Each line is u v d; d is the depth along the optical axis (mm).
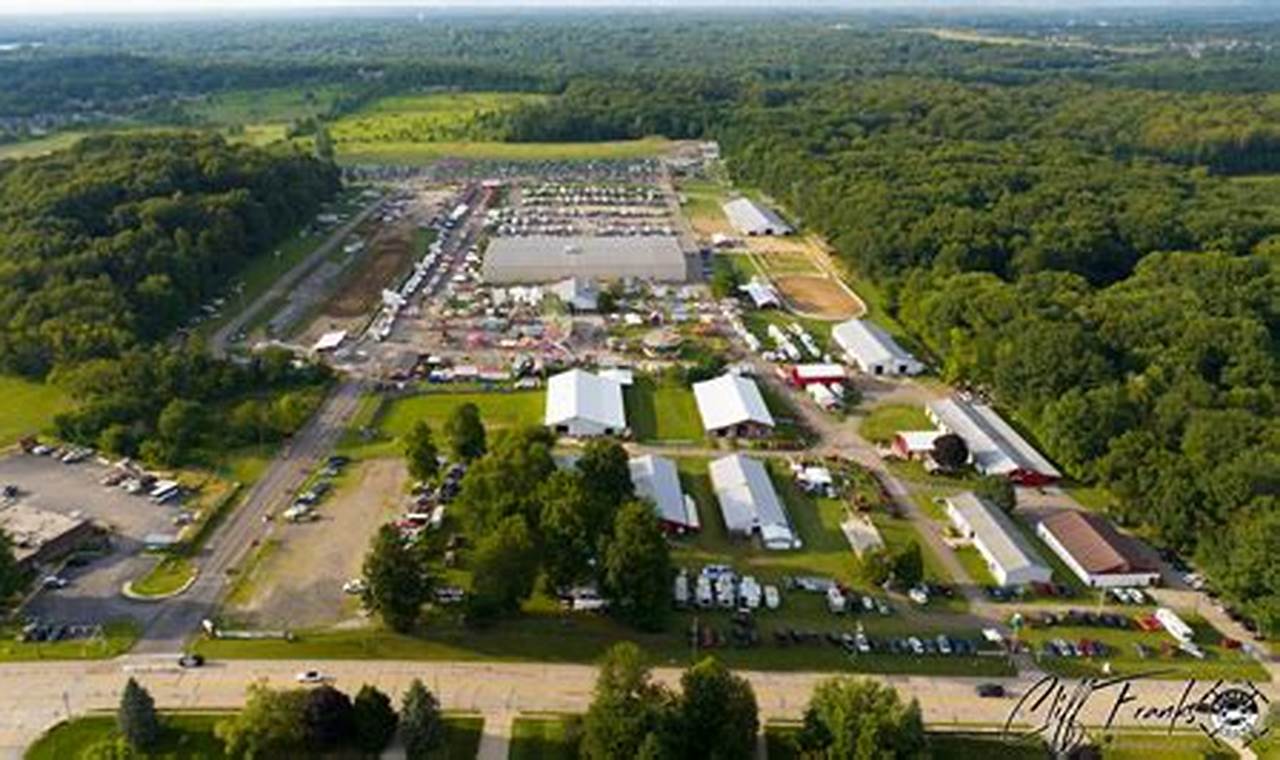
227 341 199250
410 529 131125
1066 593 122250
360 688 102188
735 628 113562
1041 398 162000
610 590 110125
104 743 89125
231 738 90500
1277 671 109000
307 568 123250
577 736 94688
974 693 104562
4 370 177875
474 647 109750
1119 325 179625
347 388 178375
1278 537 114438
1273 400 155125
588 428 160500
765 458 155500
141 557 124875
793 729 98062
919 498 144625
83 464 148875
